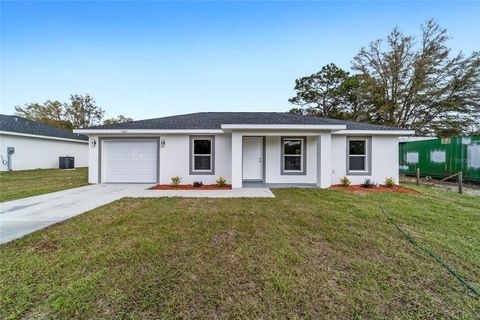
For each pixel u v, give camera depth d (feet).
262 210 17.66
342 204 19.74
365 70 70.08
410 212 17.12
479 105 57.16
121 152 32.78
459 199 22.29
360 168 31.81
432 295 7.45
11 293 7.29
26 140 53.83
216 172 31.94
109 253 10.17
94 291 7.40
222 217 15.75
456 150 35.83
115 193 25.14
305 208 18.33
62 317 6.30
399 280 8.28
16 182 33.50
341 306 6.84
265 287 7.75
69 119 109.70
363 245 11.28
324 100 80.07
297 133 28.99
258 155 33.55
